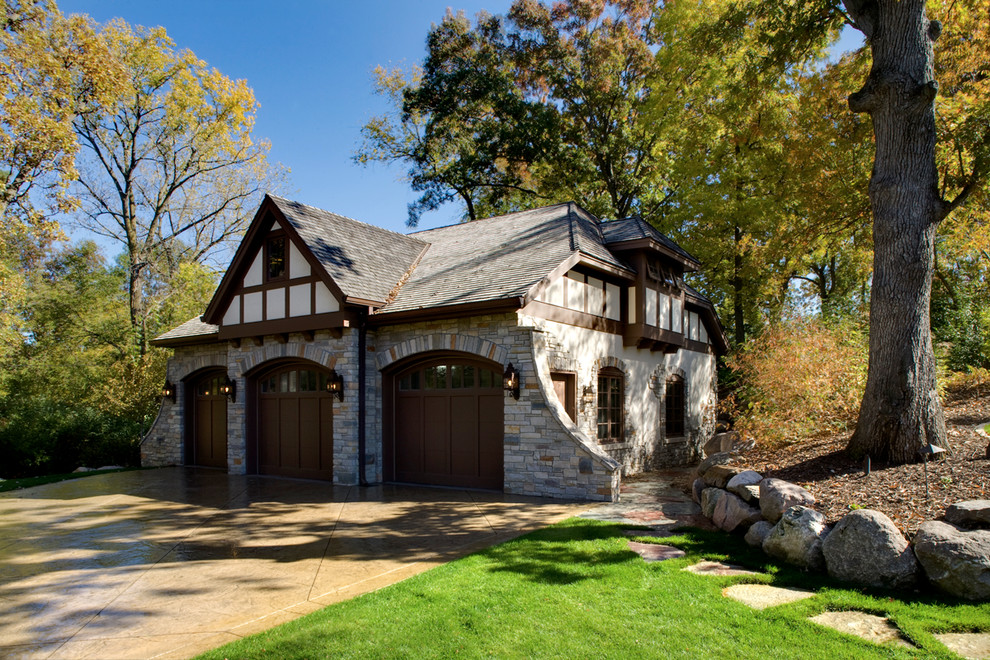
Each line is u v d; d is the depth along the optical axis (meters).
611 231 15.27
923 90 8.32
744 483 7.59
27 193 17.66
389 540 7.60
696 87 20.52
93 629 4.84
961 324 16.38
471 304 10.85
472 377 11.96
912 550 5.22
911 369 7.93
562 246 12.34
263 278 13.73
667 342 15.35
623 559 6.29
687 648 4.14
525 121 26.53
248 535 8.03
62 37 17.44
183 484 12.93
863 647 4.10
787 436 10.44
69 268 26.88
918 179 8.46
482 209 31.31
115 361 23.59
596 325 13.14
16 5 16.16
